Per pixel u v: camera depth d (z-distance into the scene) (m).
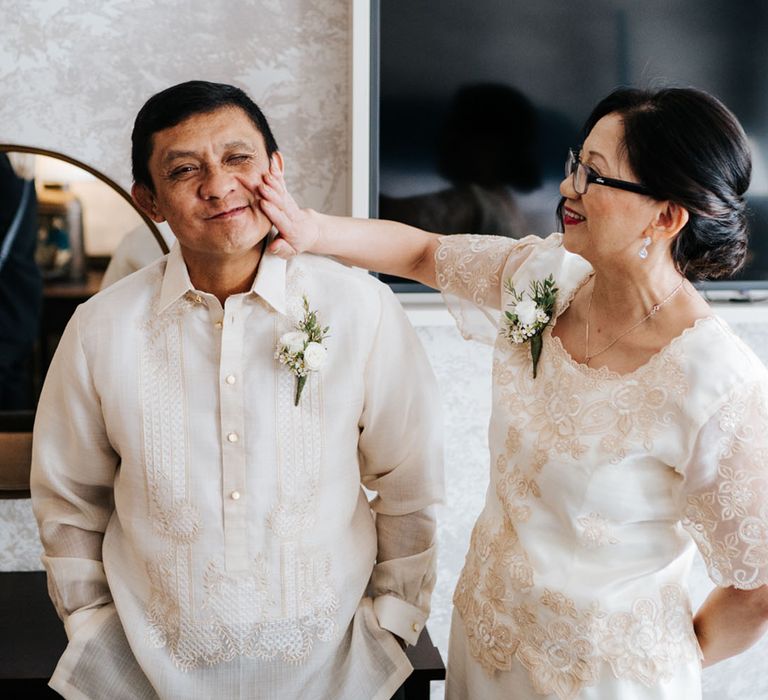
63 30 1.92
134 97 1.96
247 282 1.44
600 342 1.36
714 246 1.29
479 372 2.19
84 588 1.56
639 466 1.29
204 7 1.94
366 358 1.47
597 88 2.00
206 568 1.43
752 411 1.22
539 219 2.04
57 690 1.52
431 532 1.63
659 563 1.34
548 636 1.35
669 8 1.98
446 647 2.32
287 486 1.43
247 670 1.46
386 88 1.95
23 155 1.96
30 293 2.00
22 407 2.04
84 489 1.56
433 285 1.71
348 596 1.51
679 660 1.34
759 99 2.03
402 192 2.00
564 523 1.35
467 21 1.94
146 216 2.00
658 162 1.22
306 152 2.02
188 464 1.42
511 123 1.99
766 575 1.22
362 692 1.54
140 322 1.44
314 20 1.97
